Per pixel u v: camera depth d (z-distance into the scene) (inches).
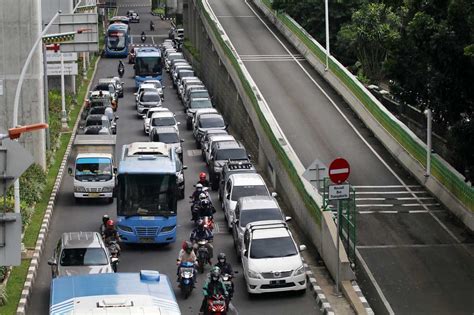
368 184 2807.6
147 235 2365.9
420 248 2298.2
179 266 2025.1
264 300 1987.0
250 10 5900.6
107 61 6540.4
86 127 3663.9
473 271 2149.4
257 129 3312.0
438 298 1980.8
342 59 4658.0
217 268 1856.5
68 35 3026.6
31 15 3014.3
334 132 3353.8
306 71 4271.7
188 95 4313.5
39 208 2687.0
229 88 4143.7
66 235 2057.1
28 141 3085.6
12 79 3038.9
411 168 2888.8
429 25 2207.2
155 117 3754.9
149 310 1115.9
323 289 2031.3
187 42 6496.1
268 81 4077.3
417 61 2423.7
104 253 1999.3
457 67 2175.2
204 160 3427.7
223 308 1819.6
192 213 2618.1
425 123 3117.6
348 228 2153.1
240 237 2246.6
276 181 2898.6
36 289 2026.3
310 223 2368.4
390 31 4008.4
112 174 2854.3
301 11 4987.7
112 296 1158.3
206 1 6082.7
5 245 1059.9
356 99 3602.4
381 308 1923.0
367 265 2175.2
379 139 3245.6
